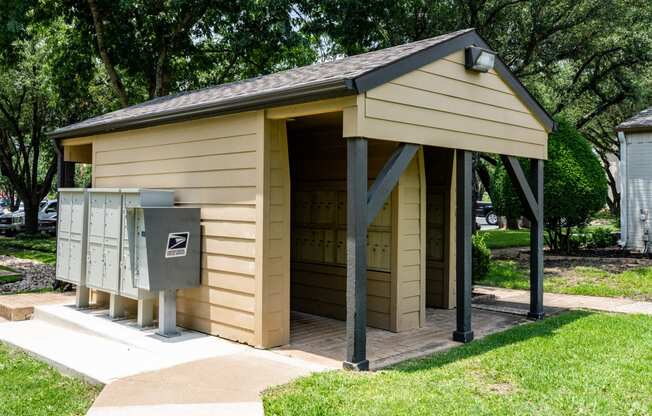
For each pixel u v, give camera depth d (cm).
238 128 565
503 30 1484
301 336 610
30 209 2108
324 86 456
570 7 1412
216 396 394
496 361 499
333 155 719
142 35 1316
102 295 755
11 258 1445
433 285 806
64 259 745
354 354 467
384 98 486
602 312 756
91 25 1283
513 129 663
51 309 727
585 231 1546
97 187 780
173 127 650
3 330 648
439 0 1344
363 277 471
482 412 370
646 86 1708
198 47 1440
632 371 468
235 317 571
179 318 638
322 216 733
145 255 572
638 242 1317
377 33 1370
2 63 1305
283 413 365
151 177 682
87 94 1502
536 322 689
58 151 861
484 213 2809
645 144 1308
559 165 1197
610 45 1545
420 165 663
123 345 565
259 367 471
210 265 600
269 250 547
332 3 1291
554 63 1623
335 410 368
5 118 1989
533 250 716
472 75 597
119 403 380
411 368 482
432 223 809
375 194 483
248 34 1317
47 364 516
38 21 1255
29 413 400
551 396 407
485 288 984
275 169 551
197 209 605
